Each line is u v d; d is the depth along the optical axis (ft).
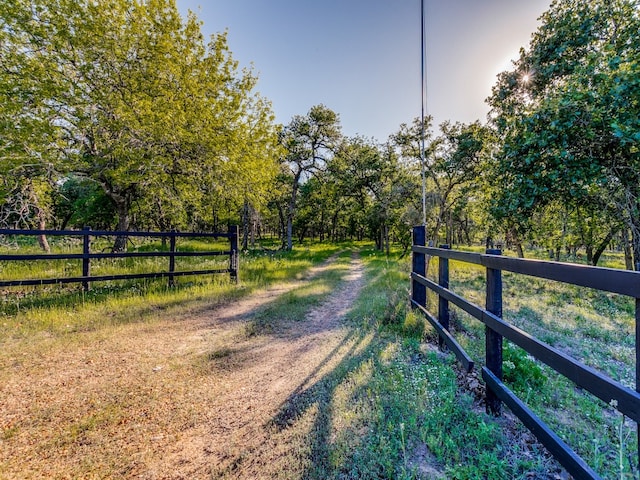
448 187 65.00
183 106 35.81
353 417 7.93
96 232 20.65
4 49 29.73
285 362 11.86
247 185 42.96
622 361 12.89
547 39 26.22
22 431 7.73
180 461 6.84
